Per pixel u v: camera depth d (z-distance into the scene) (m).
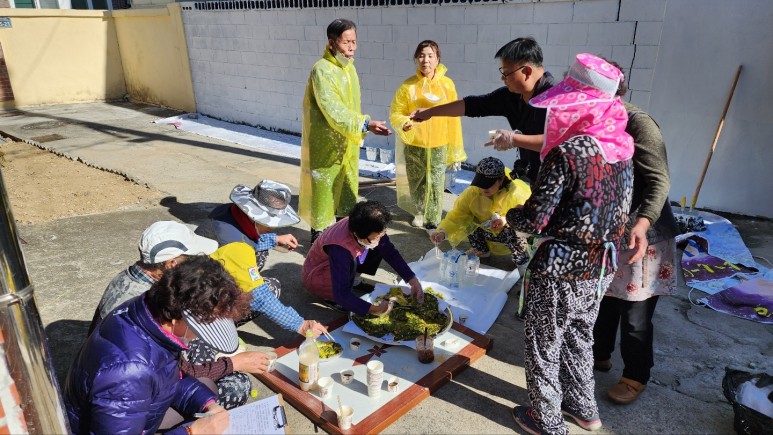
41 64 12.23
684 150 5.39
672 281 2.51
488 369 2.99
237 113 10.43
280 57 9.05
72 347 3.17
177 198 5.99
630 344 2.62
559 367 2.43
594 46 5.57
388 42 7.30
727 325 3.42
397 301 3.40
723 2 4.77
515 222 2.12
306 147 4.32
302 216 4.61
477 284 3.92
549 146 2.11
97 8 13.49
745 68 4.85
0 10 11.41
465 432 2.53
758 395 2.42
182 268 1.80
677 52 5.11
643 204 2.22
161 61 11.91
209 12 10.06
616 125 2.03
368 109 7.94
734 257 4.30
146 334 1.84
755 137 5.00
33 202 5.81
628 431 2.54
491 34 6.26
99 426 1.75
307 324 2.92
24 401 1.69
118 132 9.72
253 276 2.77
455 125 4.98
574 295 2.15
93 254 4.50
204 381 2.37
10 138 9.24
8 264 1.56
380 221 2.94
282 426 2.23
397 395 2.69
